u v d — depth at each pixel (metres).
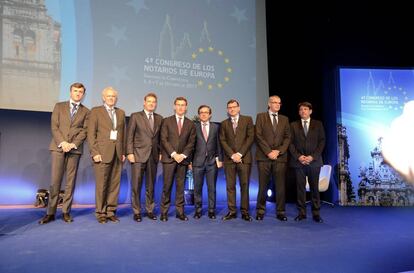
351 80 5.49
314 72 5.70
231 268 2.11
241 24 5.28
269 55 5.68
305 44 5.71
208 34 5.07
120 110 3.82
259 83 5.30
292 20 5.72
